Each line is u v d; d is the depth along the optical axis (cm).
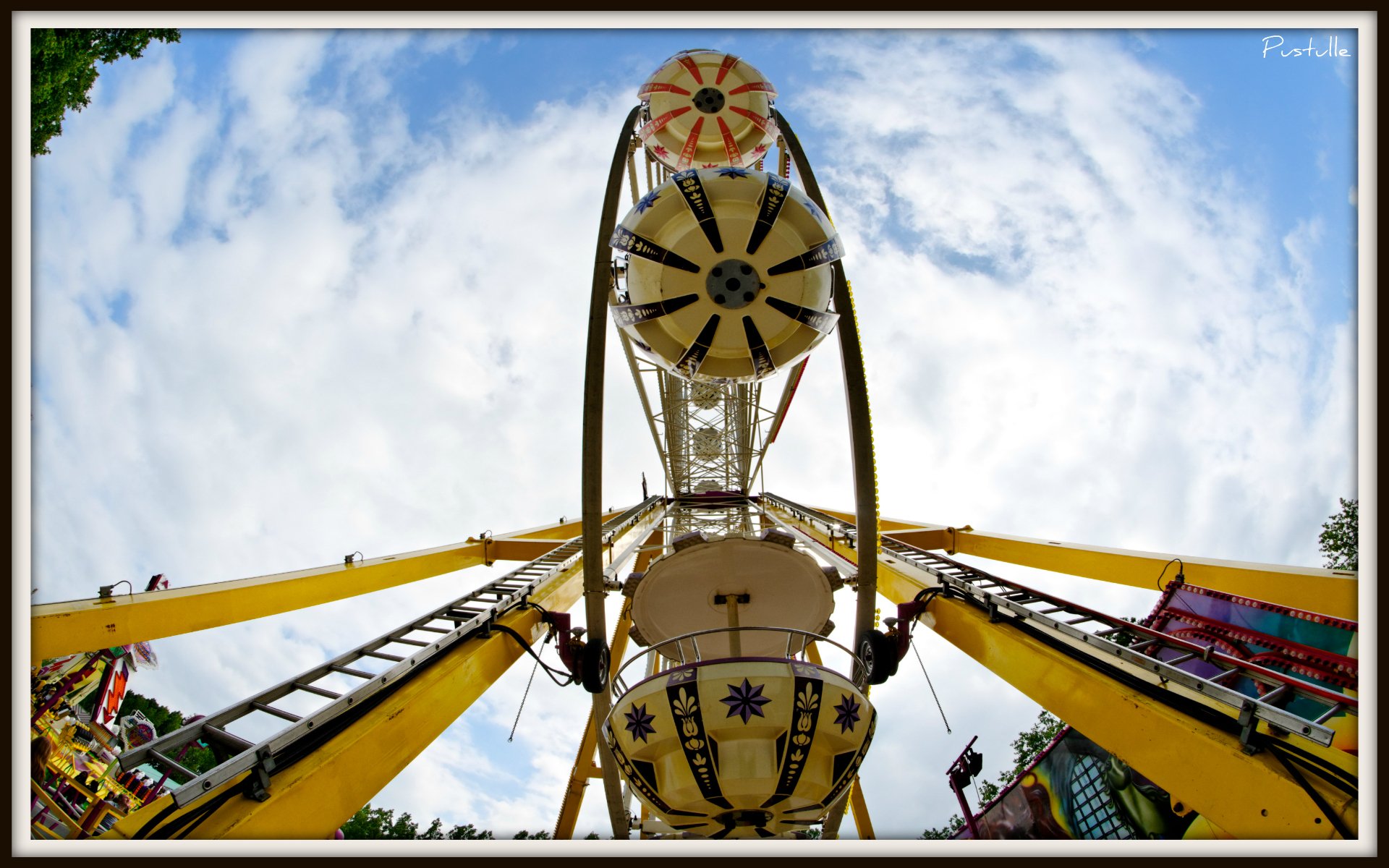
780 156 1766
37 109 2077
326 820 706
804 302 1024
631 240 1017
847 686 842
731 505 2969
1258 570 1400
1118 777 1636
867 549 1104
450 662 1004
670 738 814
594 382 1107
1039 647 1019
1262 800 664
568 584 1549
